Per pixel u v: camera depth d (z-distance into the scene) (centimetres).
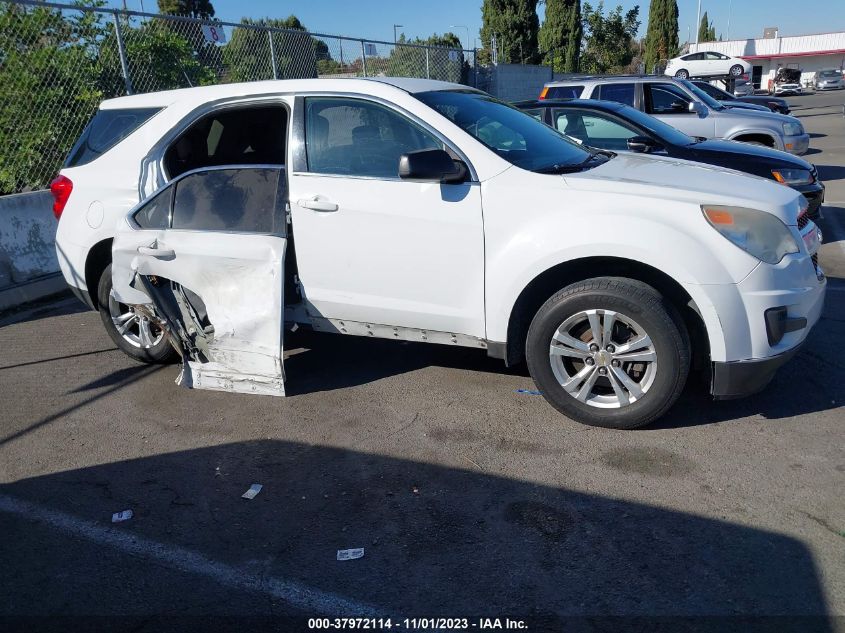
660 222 352
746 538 290
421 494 336
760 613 250
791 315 356
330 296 430
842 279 647
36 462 387
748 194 362
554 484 338
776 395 416
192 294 445
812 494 317
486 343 402
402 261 405
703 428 382
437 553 293
